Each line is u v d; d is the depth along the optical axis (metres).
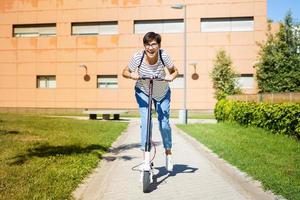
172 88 39.75
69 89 41.91
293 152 9.88
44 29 42.91
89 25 41.81
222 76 36.25
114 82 41.16
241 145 11.35
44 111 42.44
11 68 43.22
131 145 12.37
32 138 12.82
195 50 39.34
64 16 42.12
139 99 6.41
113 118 31.91
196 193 6.04
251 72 38.47
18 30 43.53
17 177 6.61
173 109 39.75
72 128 17.61
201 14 39.22
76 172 7.25
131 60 6.30
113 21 41.25
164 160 9.25
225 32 38.88
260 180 6.66
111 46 41.03
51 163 8.08
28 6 43.00
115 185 6.58
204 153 10.48
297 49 34.91
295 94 14.55
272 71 35.06
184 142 13.31
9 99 43.28
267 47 35.50
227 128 17.75
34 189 5.87
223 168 8.10
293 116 13.10
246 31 38.59
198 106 39.19
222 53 36.78
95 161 8.62
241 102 19.58
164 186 6.49
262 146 11.11
